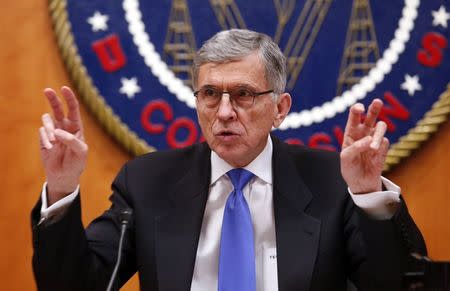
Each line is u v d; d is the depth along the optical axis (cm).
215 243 286
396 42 452
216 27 444
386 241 246
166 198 300
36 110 438
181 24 442
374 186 250
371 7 451
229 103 274
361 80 448
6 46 436
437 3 456
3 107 436
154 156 320
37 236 254
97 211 440
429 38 455
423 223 455
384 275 246
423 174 455
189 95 441
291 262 274
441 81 454
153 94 439
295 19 447
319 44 448
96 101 432
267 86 279
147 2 441
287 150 310
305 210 288
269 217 290
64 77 439
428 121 448
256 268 281
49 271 255
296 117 444
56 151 253
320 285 274
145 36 439
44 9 440
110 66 436
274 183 293
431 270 192
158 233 288
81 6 436
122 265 292
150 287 282
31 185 437
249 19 446
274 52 283
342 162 248
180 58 441
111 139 441
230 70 274
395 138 450
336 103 446
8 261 433
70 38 433
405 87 451
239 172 295
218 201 295
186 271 278
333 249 279
